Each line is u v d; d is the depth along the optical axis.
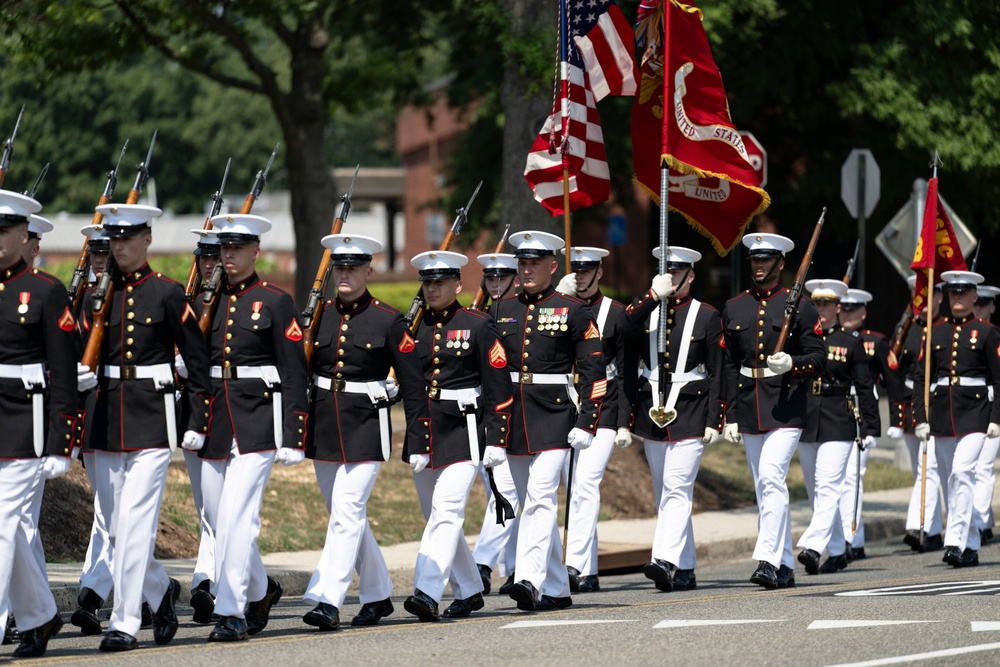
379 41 79.00
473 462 28.94
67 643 26.00
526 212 51.31
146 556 25.17
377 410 27.48
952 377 40.47
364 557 27.97
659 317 34.16
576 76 39.66
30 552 24.44
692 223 38.78
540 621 27.97
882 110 66.31
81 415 25.16
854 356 39.59
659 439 34.47
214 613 26.28
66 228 182.50
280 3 61.12
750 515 48.84
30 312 24.25
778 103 78.31
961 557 39.25
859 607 28.59
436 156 138.25
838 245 95.88
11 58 62.53
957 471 39.78
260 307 26.38
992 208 75.06
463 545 29.31
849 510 41.47
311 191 68.25
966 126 66.50
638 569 41.09
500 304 32.00
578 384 32.09
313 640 25.61
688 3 38.50
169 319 25.62
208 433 26.41
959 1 66.31
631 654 23.22
